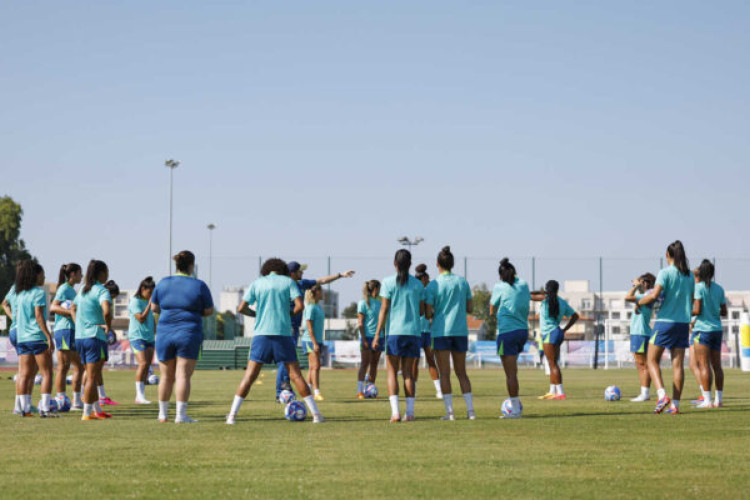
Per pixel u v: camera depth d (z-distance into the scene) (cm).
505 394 1742
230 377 2836
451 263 1088
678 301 1141
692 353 1302
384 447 766
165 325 1034
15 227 6994
